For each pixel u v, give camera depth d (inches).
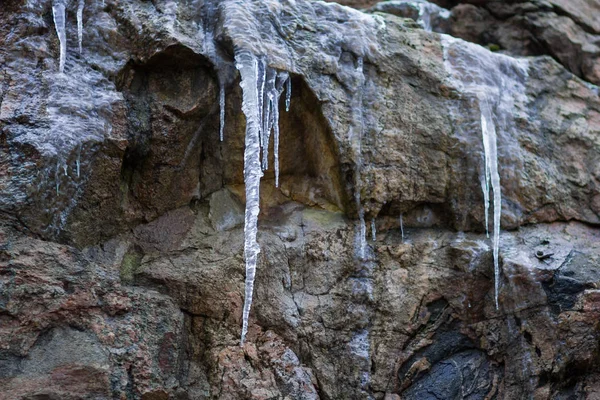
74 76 141.6
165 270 141.9
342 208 161.5
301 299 150.6
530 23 213.5
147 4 156.0
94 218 138.9
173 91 151.2
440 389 149.2
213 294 142.2
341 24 168.4
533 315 150.1
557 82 193.8
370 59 167.2
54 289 121.7
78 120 135.7
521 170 171.3
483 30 218.1
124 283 138.1
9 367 113.6
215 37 152.1
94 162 136.9
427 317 154.4
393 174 160.6
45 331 119.3
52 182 128.6
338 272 154.9
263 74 149.4
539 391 144.5
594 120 189.6
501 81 183.0
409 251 159.0
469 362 152.6
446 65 176.2
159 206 149.9
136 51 149.8
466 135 167.6
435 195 164.1
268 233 155.2
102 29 149.6
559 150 179.9
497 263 155.5
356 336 150.8
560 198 173.5
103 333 124.2
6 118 130.3
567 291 149.3
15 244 122.6
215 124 154.3
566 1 222.7
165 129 148.3
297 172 164.4
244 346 139.0
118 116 142.4
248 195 140.3
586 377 145.6
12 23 142.3
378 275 156.4
